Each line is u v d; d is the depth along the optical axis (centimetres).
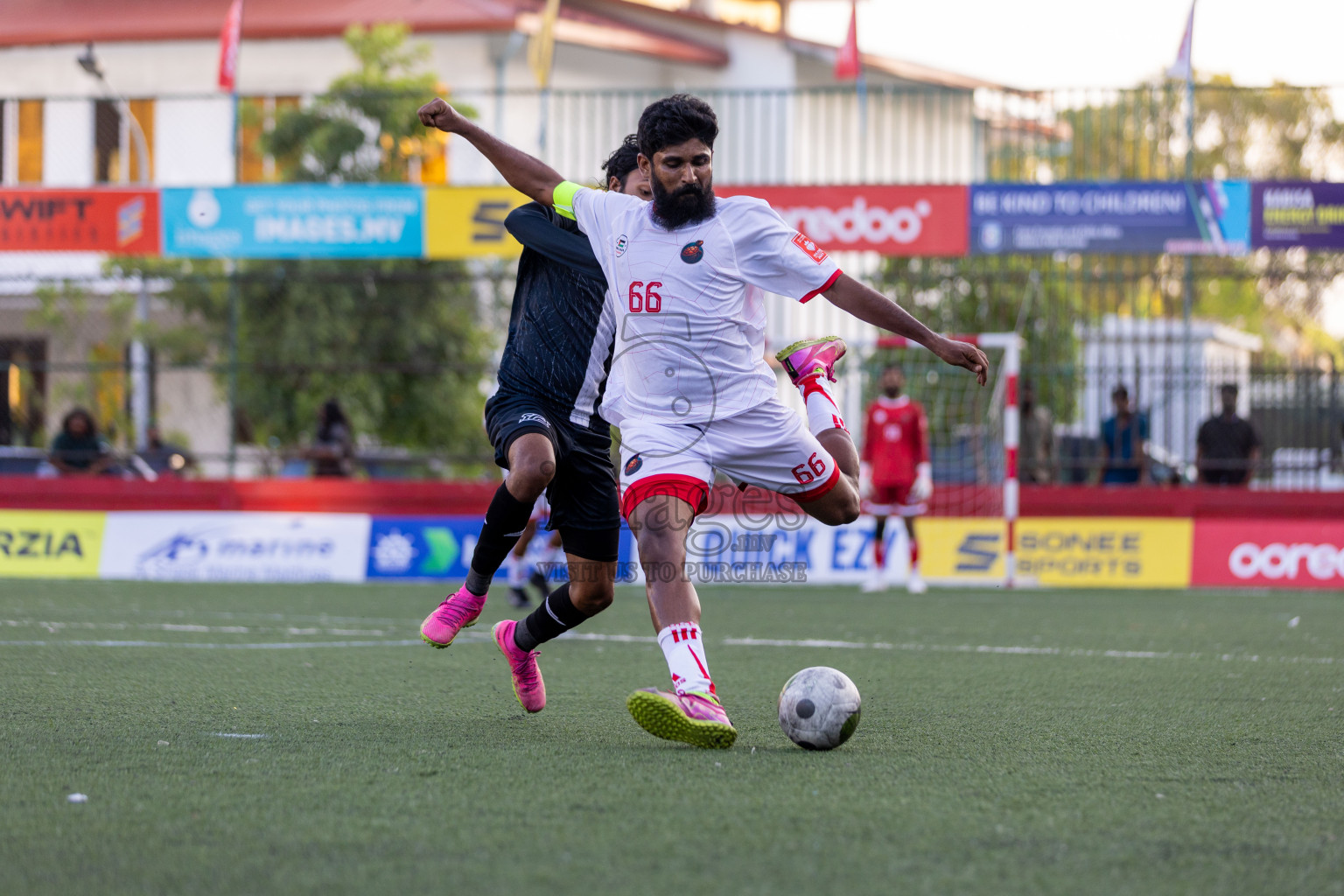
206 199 3362
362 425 4206
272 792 806
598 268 1055
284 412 4253
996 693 1336
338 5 5425
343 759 916
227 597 2648
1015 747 997
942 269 3825
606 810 757
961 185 3250
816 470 1002
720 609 2520
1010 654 1733
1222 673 1540
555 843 685
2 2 5778
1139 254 3259
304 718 1106
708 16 5766
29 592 2716
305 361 4200
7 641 1736
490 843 685
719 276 973
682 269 971
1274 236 3219
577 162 3497
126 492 3403
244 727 1053
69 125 5222
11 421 4000
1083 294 3553
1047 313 3716
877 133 3691
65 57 5400
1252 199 3219
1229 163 6806
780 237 972
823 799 792
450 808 761
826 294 969
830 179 3788
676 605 982
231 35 3453
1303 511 3328
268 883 616
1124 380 4000
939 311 3750
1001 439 3572
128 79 5397
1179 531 3338
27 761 902
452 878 623
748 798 792
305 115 4406
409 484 3353
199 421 4831
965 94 3319
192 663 1509
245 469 4272
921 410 3039
